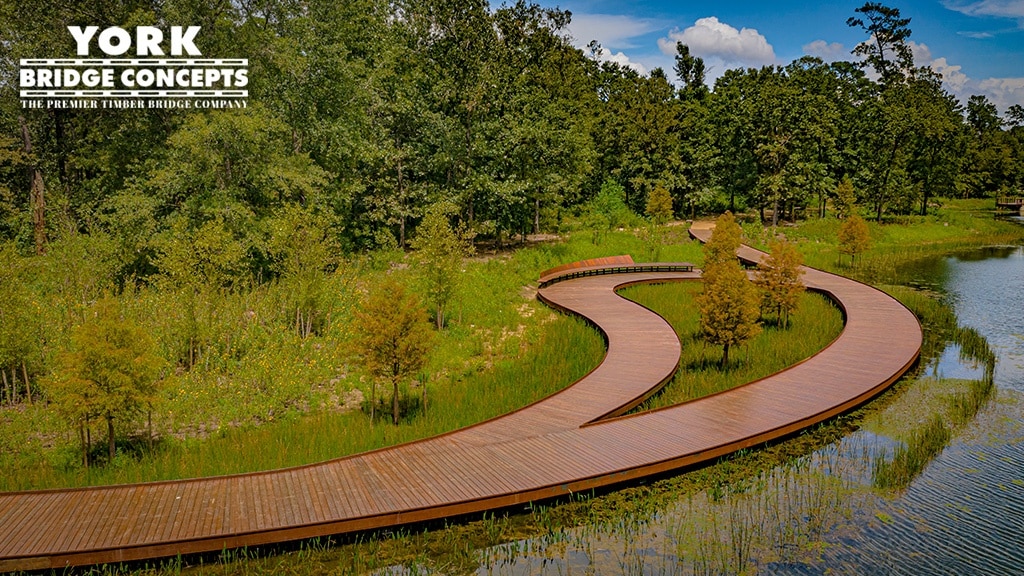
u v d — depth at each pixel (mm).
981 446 13570
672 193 53344
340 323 20359
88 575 9156
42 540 9344
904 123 49750
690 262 35375
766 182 47438
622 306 24656
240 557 9695
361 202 31062
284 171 25016
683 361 18797
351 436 13688
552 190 32812
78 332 12000
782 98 47250
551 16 35594
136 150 26547
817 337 21234
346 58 31125
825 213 54469
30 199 27078
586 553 9859
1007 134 87438
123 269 23703
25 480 11828
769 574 9273
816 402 14898
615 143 49844
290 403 16078
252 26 26328
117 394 12047
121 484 11055
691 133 52281
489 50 31016
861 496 11484
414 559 9703
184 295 17984
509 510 10930
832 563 9516
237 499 10609
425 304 21922
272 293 21734
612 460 11984
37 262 19875
